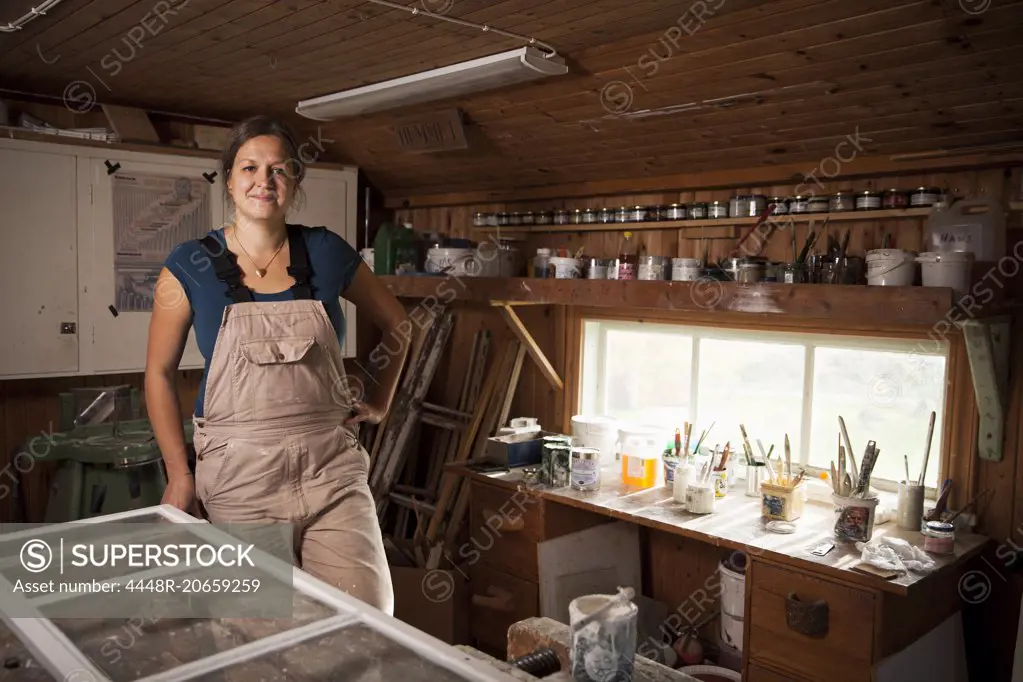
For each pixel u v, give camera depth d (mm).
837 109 2457
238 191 1841
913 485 2611
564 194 3629
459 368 4168
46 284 3301
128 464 3062
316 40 2633
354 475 1900
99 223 3410
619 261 3031
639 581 3355
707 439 3326
